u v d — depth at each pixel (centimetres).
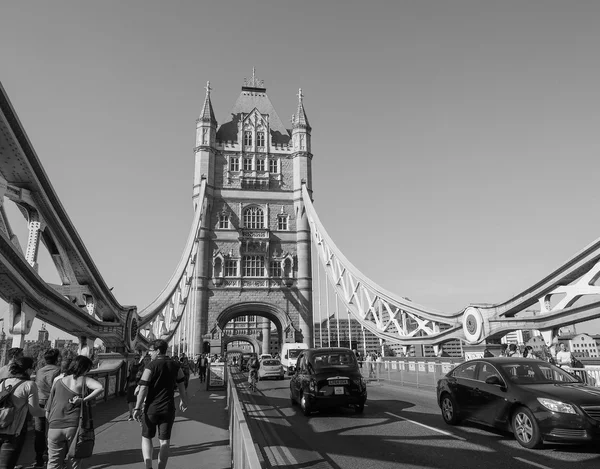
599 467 766
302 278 6319
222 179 6631
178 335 5862
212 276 6122
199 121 6681
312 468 780
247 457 389
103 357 2002
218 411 1531
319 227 6144
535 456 843
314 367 1453
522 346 2300
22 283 1333
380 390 2195
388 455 866
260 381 3241
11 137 1244
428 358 3147
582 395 896
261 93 7581
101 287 2166
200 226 6234
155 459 848
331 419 1323
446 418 1206
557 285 2153
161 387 710
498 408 997
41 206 1564
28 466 806
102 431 1158
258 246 6334
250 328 7800
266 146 6912
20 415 659
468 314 2745
